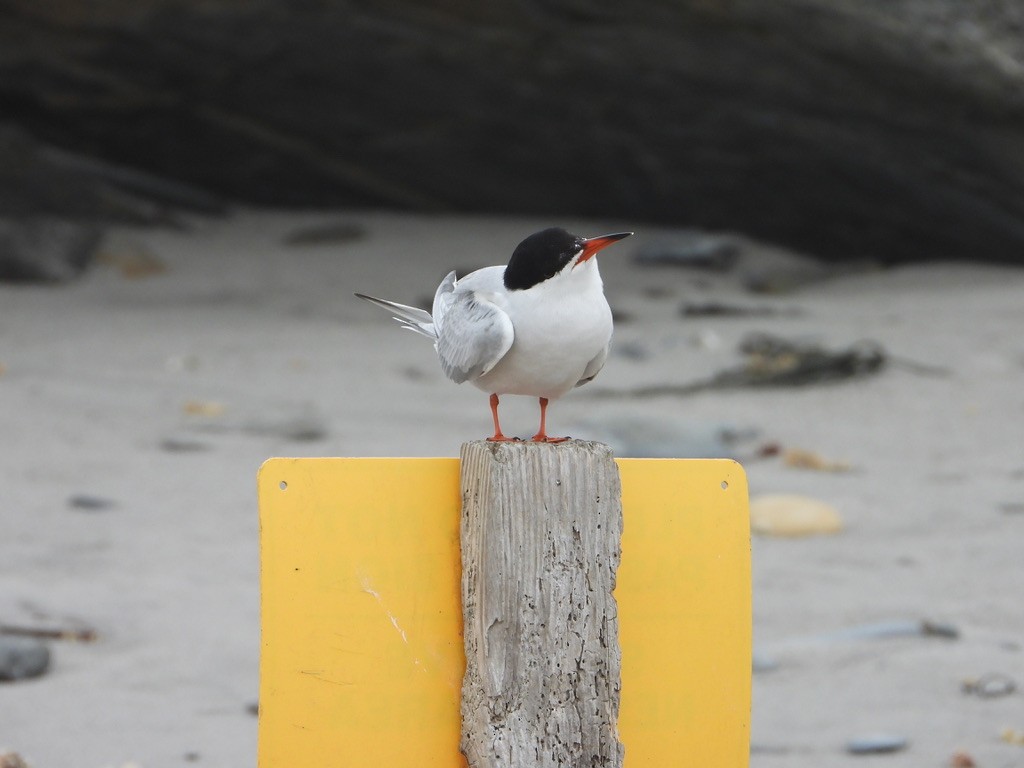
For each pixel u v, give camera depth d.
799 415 13.90
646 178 23.61
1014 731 6.61
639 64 20.91
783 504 10.34
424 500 4.04
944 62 19.48
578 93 21.88
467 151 23.77
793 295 20.91
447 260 22.59
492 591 3.96
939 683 7.28
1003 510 10.62
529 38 20.80
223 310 19.58
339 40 21.48
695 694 4.17
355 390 14.95
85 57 22.39
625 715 4.11
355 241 23.70
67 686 7.22
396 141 23.75
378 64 21.92
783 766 6.25
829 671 7.50
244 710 6.95
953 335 17.12
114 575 8.93
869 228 23.14
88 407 13.73
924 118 20.45
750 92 20.97
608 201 24.48
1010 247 22.23
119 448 12.24
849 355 15.52
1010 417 13.66
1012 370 15.47
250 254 22.91
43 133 24.39
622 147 22.97
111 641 7.89
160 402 14.13
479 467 4.00
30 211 23.06
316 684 3.88
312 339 17.75
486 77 21.84
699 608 4.20
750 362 15.73
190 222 24.38
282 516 3.90
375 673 3.94
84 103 23.45
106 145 24.59
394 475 4.02
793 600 8.60
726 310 18.86
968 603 8.53
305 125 23.66
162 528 10.00
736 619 4.22
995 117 20.00
